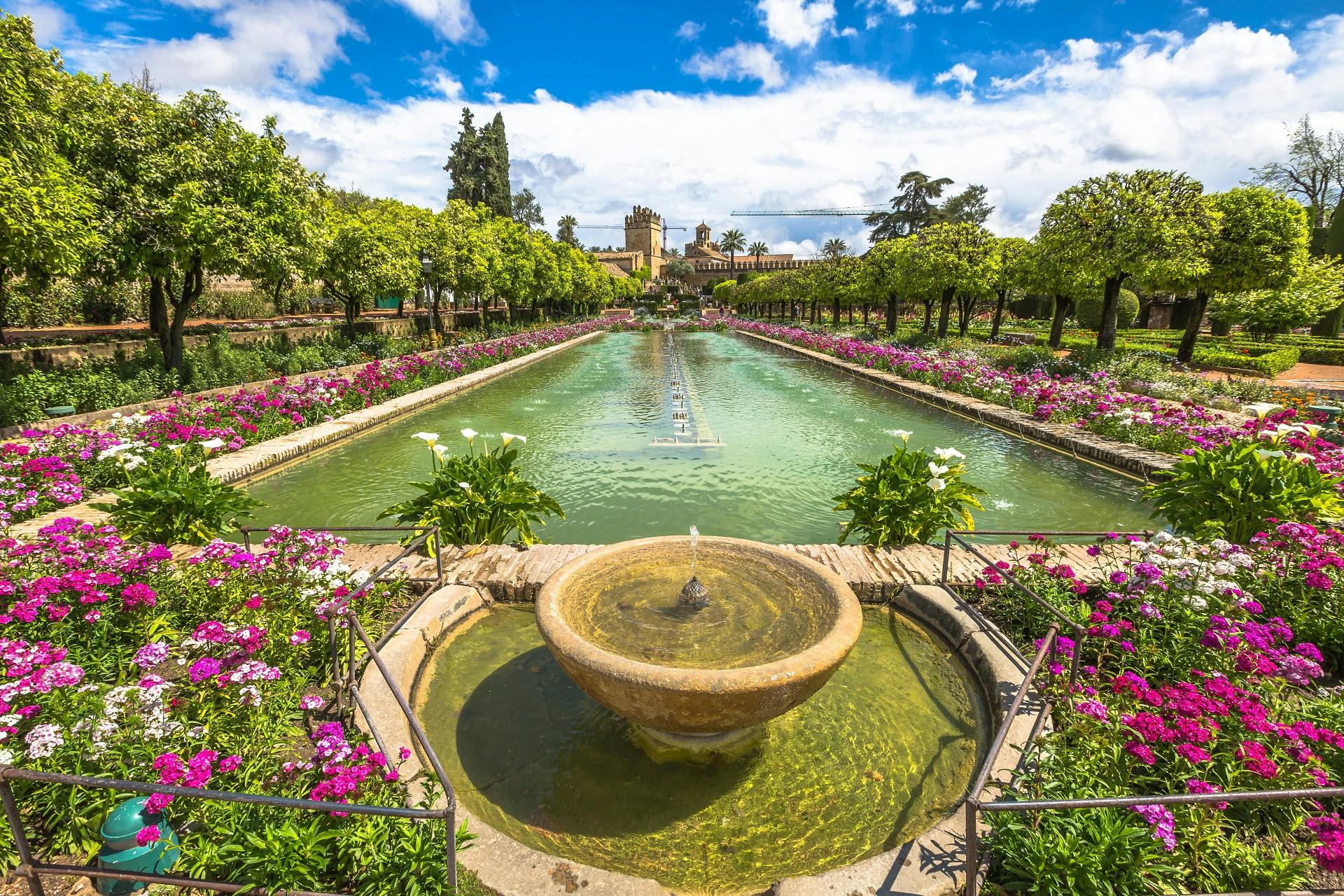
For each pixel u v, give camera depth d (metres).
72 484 5.88
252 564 3.55
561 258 40.12
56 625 2.90
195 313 24.80
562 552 4.77
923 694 3.30
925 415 11.63
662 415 11.77
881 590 4.30
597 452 8.97
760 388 15.33
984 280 18.98
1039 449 8.91
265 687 2.80
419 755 2.68
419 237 21.27
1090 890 1.86
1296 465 4.58
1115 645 3.27
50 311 19.09
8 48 7.42
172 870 1.99
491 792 2.63
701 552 3.71
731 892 2.18
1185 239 11.59
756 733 2.99
